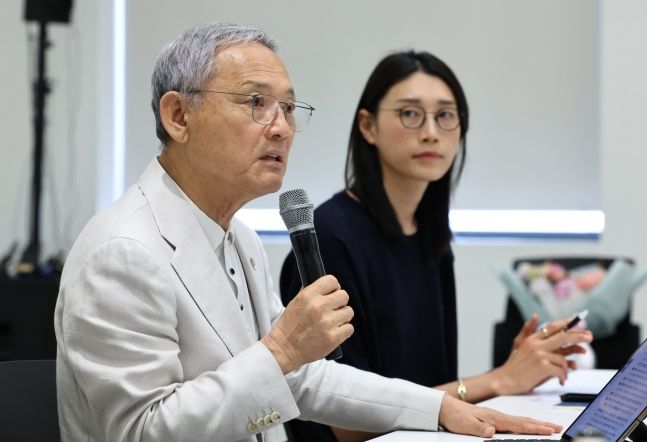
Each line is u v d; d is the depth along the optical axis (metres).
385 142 3.33
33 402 2.23
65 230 7.16
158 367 2.01
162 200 2.19
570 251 6.68
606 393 2.14
